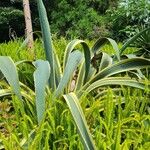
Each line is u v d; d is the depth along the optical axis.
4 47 5.70
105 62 3.37
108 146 2.16
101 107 2.78
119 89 2.98
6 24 18.41
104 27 13.27
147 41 4.40
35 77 2.48
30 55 4.51
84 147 2.12
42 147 2.34
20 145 2.26
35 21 18.70
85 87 2.96
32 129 2.49
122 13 9.27
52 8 18.17
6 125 2.62
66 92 2.99
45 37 3.09
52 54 3.05
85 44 3.09
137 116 2.53
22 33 18.89
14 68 2.52
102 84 2.89
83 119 2.26
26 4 6.80
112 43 3.27
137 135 2.37
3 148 2.33
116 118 2.74
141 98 2.84
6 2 19.05
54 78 3.01
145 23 8.22
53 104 2.57
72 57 2.78
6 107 2.97
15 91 2.44
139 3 8.47
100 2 16.98
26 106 2.79
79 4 16.92
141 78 3.21
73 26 16.42
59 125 2.44
